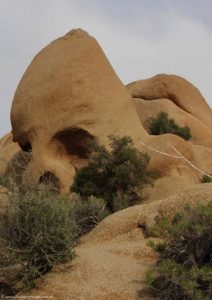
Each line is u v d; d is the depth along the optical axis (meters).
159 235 21.28
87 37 50.78
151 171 42.50
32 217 18.62
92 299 16.72
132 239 22.12
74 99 47.22
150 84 72.44
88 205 28.00
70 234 18.88
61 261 18.56
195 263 16.56
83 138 46.97
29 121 47.97
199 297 15.45
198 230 16.98
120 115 48.16
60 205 19.44
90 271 18.03
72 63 48.56
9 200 19.62
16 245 18.47
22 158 48.09
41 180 45.28
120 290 16.94
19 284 18.03
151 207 23.45
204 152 51.09
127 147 42.09
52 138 46.75
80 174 41.94
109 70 49.97
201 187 21.98
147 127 64.50
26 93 48.94
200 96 72.00
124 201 38.06
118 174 40.19
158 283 16.56
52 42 51.56
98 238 22.95
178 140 44.81
